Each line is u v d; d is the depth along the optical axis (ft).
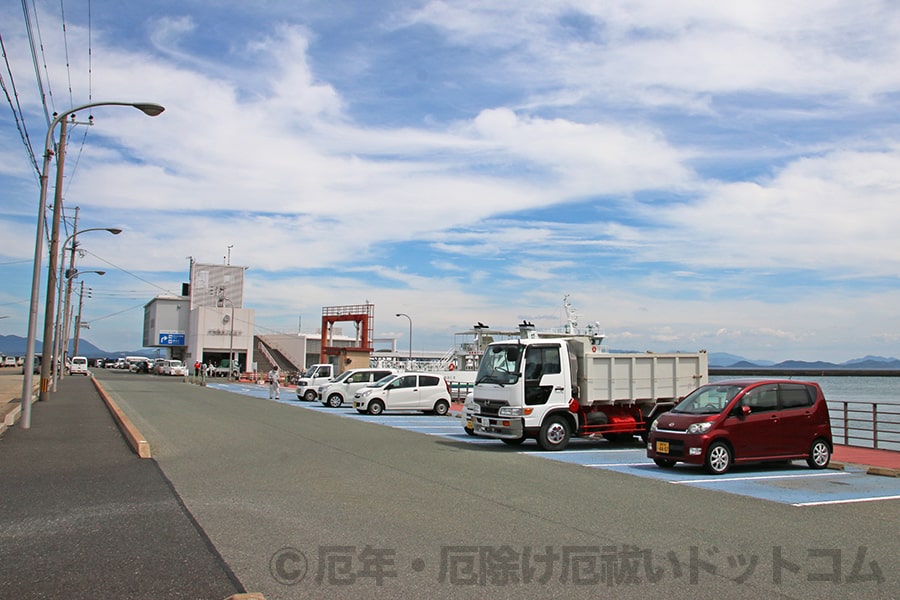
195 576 19.20
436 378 96.78
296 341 272.10
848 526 27.66
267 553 21.63
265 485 33.86
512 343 54.95
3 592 17.71
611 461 47.73
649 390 58.13
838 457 50.70
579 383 56.29
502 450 53.26
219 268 276.41
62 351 187.93
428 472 39.58
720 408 43.60
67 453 44.68
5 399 92.58
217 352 258.37
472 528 25.62
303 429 65.87
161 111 60.80
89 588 18.11
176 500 29.78
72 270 158.40
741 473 42.98
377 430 67.67
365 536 24.02
